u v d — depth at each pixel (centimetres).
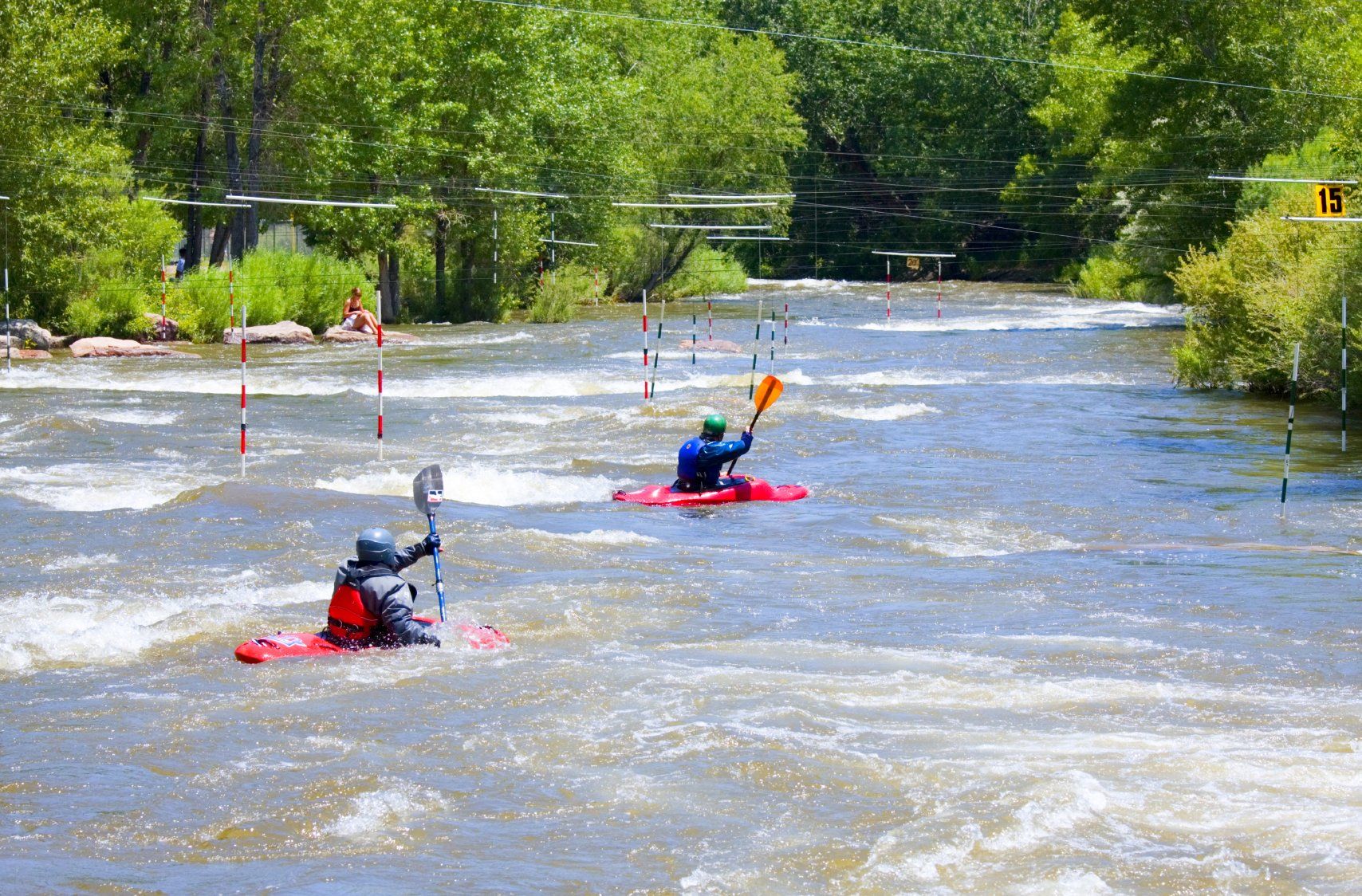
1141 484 3247
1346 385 4400
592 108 9888
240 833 1181
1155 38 8750
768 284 14388
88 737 1430
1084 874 1066
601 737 1410
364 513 2677
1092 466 3509
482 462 3469
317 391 5144
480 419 4303
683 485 3036
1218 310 5341
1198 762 1309
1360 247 4578
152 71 8425
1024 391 5141
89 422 3978
